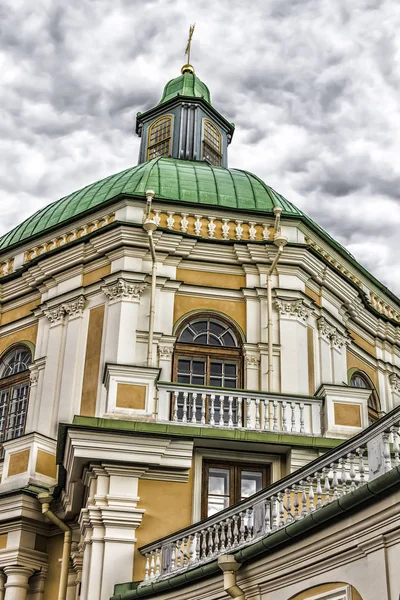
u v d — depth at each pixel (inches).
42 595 690.8
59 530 703.1
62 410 754.2
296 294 792.9
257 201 873.5
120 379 631.2
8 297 872.3
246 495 620.1
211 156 1111.0
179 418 675.4
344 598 385.1
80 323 789.2
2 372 842.8
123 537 577.0
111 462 597.0
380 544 367.9
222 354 768.3
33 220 934.4
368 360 886.4
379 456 390.9
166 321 768.3
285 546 426.0
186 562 515.8
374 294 933.2
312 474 438.3
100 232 809.5
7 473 719.1
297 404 655.1
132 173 924.0
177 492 603.5
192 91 1130.0
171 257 799.1
